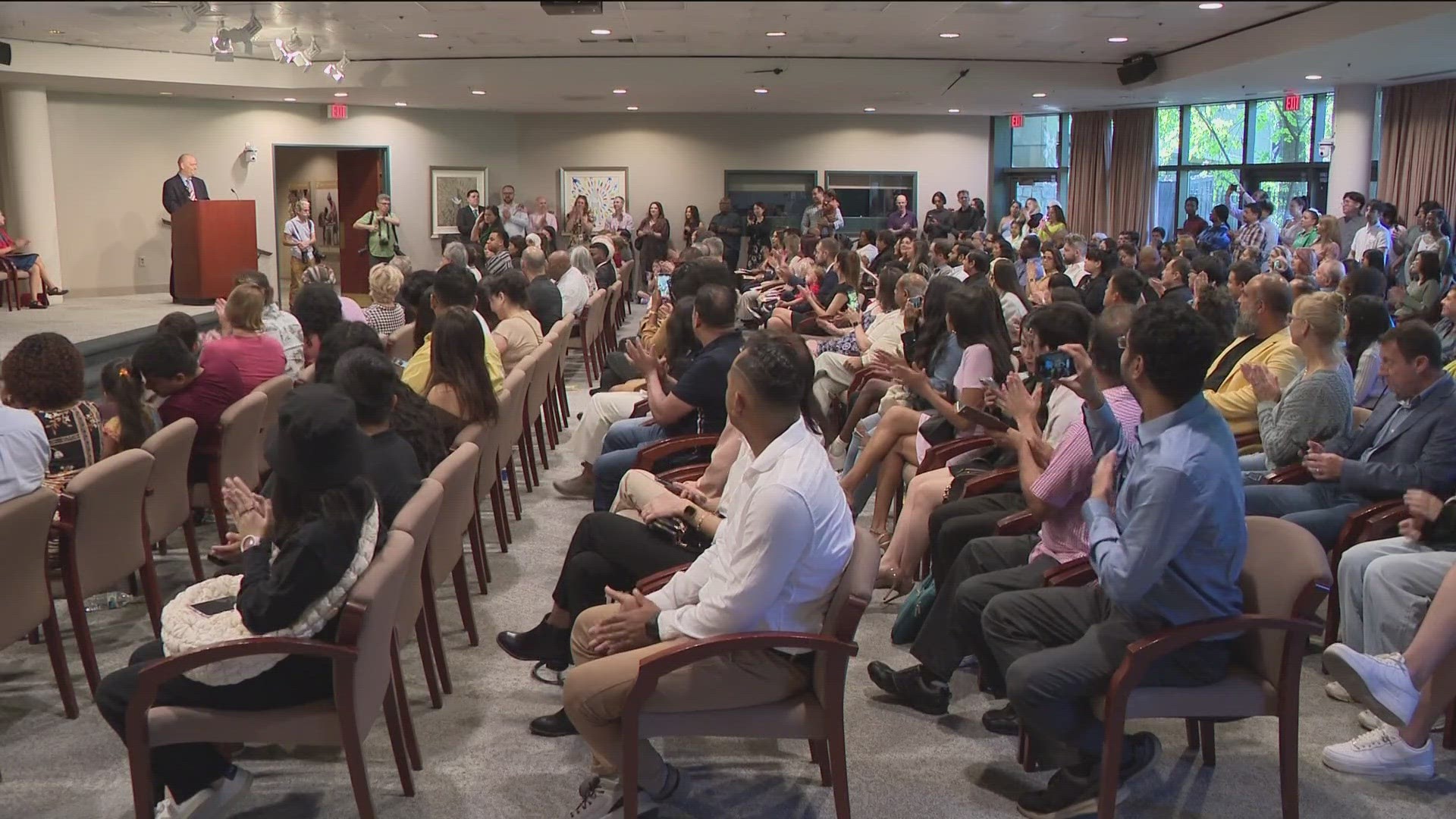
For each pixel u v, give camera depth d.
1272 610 2.40
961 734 3.06
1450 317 4.70
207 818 2.44
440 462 3.47
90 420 3.68
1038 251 10.05
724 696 2.37
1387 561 3.02
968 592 2.91
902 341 5.60
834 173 18.28
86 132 14.23
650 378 4.25
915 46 12.48
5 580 2.83
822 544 2.33
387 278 6.86
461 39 12.06
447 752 2.99
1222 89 13.73
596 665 2.40
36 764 2.91
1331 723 3.11
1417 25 8.57
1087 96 14.83
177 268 12.97
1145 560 2.30
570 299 8.65
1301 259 7.43
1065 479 2.90
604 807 2.53
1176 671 2.39
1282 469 3.81
